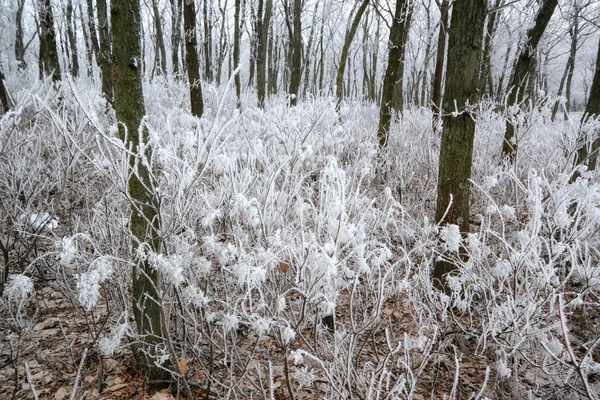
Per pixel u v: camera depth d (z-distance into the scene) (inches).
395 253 149.9
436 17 569.3
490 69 479.8
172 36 547.8
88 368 105.7
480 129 253.0
